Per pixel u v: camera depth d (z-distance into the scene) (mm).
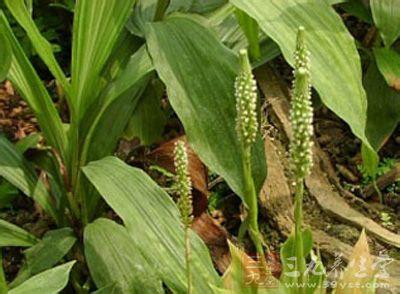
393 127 1353
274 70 1500
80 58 1032
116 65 1214
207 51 991
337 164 1412
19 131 1524
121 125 1150
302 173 747
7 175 1103
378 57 1354
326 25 926
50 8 1674
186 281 960
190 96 967
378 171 1370
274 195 1307
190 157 1166
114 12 1007
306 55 748
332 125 1485
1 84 1641
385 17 1283
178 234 985
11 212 1364
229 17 1240
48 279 873
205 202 1164
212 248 1161
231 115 964
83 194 1137
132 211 984
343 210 1288
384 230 1252
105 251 1050
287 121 1403
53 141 1115
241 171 949
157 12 1152
